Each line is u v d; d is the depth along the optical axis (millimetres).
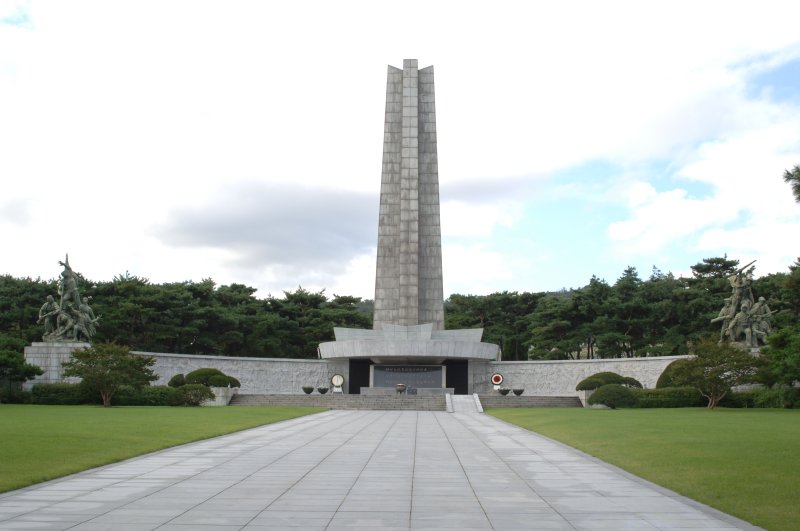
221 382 47000
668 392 42375
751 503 11500
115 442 19688
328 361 60250
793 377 36500
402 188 57406
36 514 10859
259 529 9914
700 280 71312
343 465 16344
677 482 13508
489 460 17359
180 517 10656
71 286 45219
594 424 26844
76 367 38781
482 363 60031
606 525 10211
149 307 63781
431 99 59281
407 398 46500
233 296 74375
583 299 72938
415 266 56594
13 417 28281
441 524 10250
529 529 9961
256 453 18609
